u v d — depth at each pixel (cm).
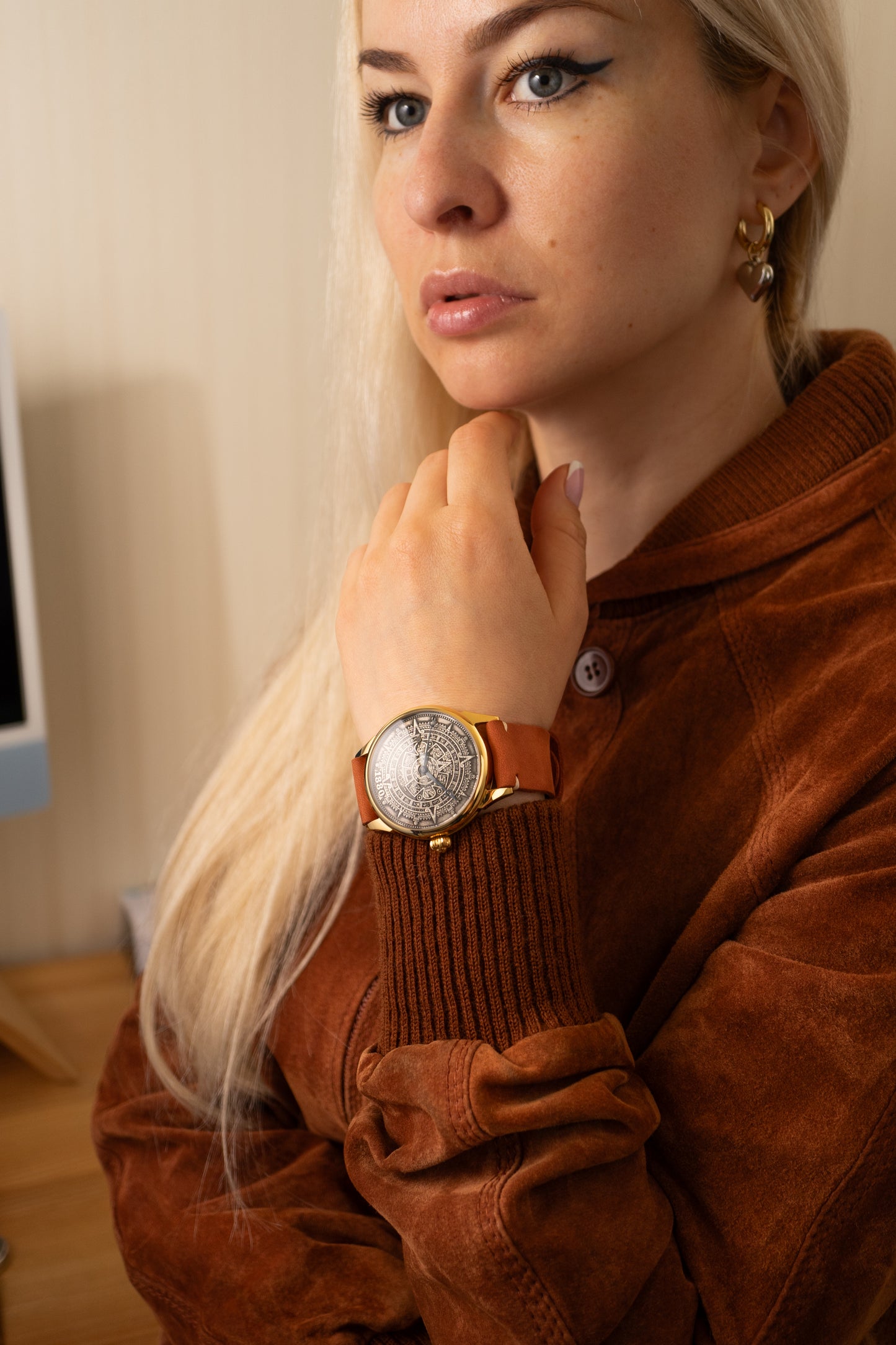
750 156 56
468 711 49
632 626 60
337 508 82
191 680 152
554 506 57
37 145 131
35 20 127
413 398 78
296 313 144
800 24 54
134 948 144
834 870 48
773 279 63
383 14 53
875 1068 44
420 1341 56
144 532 146
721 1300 45
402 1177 48
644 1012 53
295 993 68
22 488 123
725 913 51
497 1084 45
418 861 49
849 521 57
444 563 52
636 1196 45
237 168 137
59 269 135
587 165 51
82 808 152
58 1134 117
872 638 53
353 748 73
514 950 47
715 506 59
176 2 131
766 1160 45
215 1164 68
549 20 49
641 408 60
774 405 64
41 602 144
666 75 51
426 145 52
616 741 59
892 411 59
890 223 135
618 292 53
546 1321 44
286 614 143
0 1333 91
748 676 56
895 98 130
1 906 153
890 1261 44
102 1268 98
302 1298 58
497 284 53
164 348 141
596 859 58
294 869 71
